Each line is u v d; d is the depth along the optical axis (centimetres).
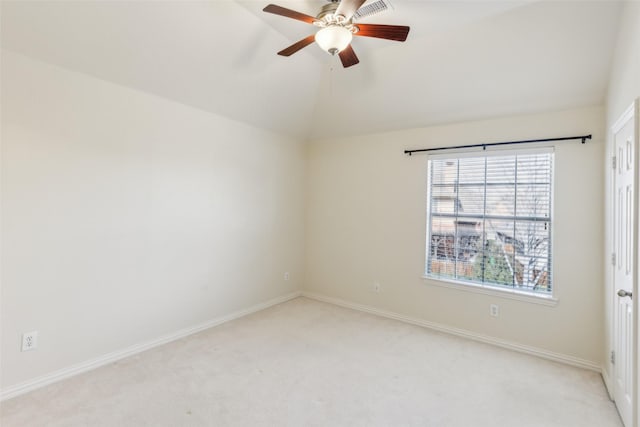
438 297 365
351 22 203
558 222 298
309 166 482
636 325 183
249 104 364
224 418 208
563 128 297
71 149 250
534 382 258
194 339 328
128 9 229
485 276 342
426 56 304
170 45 265
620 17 227
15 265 226
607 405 229
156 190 307
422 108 354
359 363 283
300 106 403
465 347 321
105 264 273
